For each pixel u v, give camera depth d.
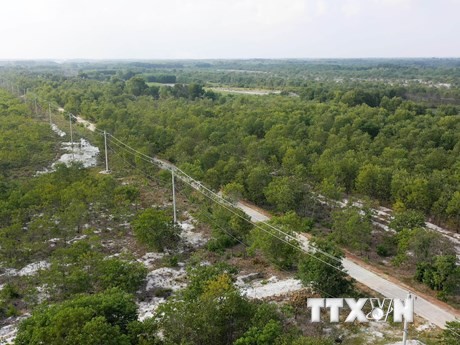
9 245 45.91
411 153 74.44
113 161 81.56
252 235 45.19
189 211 60.62
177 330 30.06
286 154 72.88
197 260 46.47
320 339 29.17
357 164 67.06
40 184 61.00
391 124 95.25
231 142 82.12
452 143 83.00
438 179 59.62
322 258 37.16
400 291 39.75
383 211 61.25
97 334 26.89
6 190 58.84
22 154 77.25
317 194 59.16
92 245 48.59
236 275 43.03
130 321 31.31
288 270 44.25
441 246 43.75
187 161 73.00
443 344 31.02
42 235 50.72
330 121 98.19
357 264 44.94
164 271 44.44
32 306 38.09
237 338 30.66
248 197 62.56
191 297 34.53
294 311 36.03
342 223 48.16
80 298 32.44
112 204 59.44
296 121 96.44
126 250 49.34
